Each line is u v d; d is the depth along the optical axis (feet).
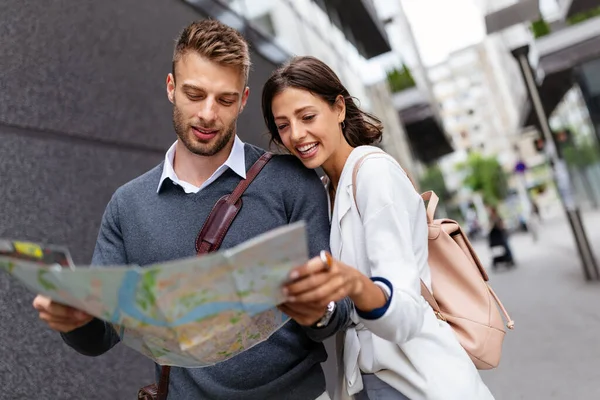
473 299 5.69
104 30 10.63
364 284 4.01
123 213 5.60
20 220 7.30
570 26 45.68
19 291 6.90
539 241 77.56
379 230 4.81
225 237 5.29
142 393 5.64
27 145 7.83
